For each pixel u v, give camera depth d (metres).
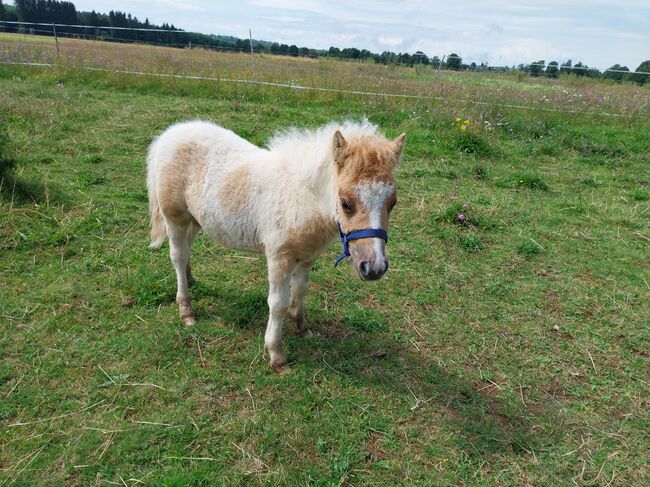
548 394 3.39
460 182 7.20
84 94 10.62
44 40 20.20
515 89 15.13
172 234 3.76
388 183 2.58
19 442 2.69
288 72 15.12
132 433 2.80
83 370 3.25
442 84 14.88
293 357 3.56
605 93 15.46
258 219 3.22
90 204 5.53
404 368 3.54
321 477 2.62
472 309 4.30
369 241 2.54
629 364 3.71
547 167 8.21
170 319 3.86
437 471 2.73
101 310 3.88
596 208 6.49
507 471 2.77
